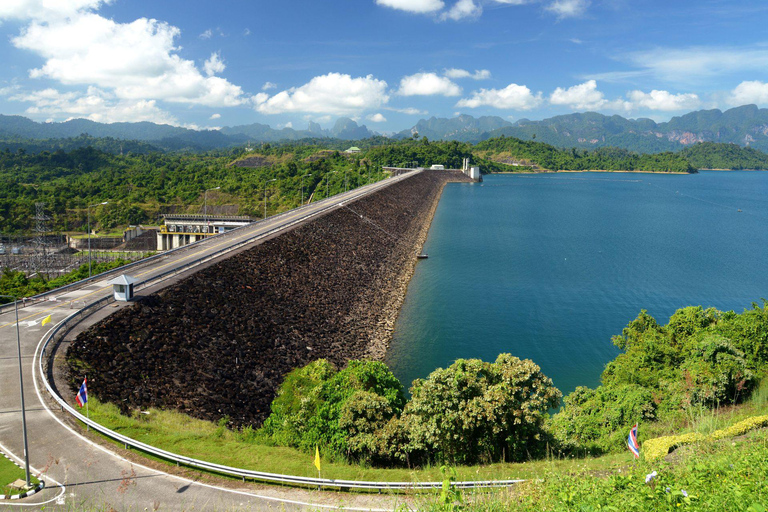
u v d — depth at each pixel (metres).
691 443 24.64
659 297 81.38
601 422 33.16
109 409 30.53
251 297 55.12
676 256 112.75
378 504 20.98
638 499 14.63
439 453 27.94
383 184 182.00
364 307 70.31
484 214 183.25
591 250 119.00
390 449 27.17
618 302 78.69
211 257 59.94
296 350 50.53
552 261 107.00
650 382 38.09
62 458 24.16
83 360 35.25
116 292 43.78
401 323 68.62
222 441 28.39
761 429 24.95
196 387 38.16
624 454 26.66
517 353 59.25
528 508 16.28
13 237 160.62
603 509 13.98
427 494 19.44
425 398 26.97
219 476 23.47
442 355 58.34
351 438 28.19
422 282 89.62
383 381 32.19
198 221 171.25
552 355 58.94
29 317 41.69
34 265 129.38
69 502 20.59
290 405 30.53
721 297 81.25
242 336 47.53
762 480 15.56
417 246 120.06
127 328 40.53
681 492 13.95
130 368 36.69
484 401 25.98
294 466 25.36
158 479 22.86
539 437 28.23
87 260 136.62
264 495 21.86
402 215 147.12
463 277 93.06
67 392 31.09
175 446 26.83
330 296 67.88
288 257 71.38
